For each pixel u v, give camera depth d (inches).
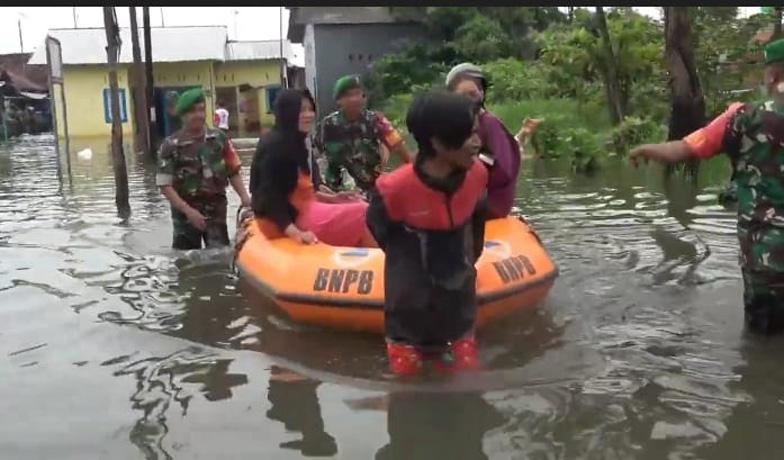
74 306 217.6
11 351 181.8
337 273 188.1
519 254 198.5
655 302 207.0
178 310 212.2
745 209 179.0
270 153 218.1
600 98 698.8
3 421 143.6
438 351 161.5
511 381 156.5
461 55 1208.8
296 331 192.1
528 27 1248.2
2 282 245.1
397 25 1280.8
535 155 563.2
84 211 394.6
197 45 1365.7
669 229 296.5
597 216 330.3
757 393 148.3
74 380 163.2
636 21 647.1
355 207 221.0
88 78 1282.0
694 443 129.3
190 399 152.0
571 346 176.4
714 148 180.4
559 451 127.6
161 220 362.3
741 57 543.8
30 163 724.0
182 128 287.9
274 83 1428.4
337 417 141.8
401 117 914.1
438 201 152.9
